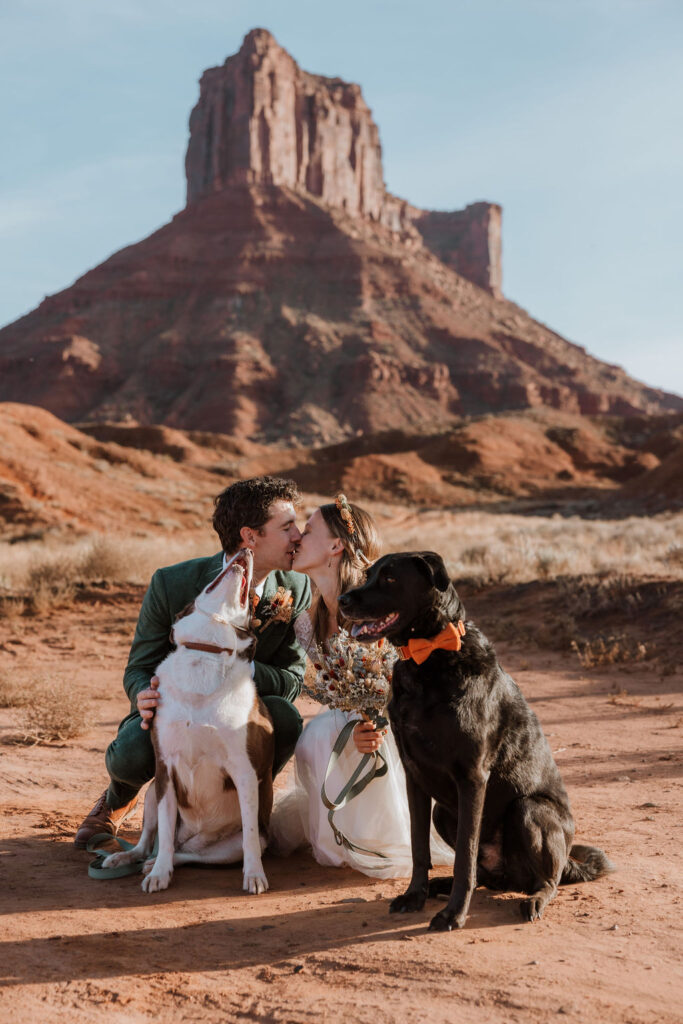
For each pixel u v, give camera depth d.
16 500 43.62
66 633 16.61
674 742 8.64
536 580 19.95
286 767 7.64
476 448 108.12
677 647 13.77
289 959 3.75
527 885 4.53
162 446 109.88
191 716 4.76
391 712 4.45
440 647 4.21
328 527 5.43
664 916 4.16
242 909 4.44
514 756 4.48
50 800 6.75
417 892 4.42
